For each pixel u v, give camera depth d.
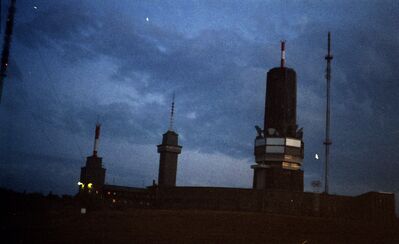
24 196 109.12
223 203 121.00
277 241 86.12
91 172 141.12
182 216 101.25
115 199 137.75
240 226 95.94
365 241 88.88
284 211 116.44
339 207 117.56
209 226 94.88
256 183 145.25
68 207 106.88
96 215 98.75
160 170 153.00
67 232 83.75
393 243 88.12
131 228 90.12
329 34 131.88
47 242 75.94
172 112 159.25
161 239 83.62
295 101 150.62
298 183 143.12
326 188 122.69
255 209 117.81
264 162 146.25
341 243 86.94
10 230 81.62
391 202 113.06
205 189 124.25
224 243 83.06
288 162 143.62
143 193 139.50
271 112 149.12
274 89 150.62
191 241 83.38
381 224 103.62
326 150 125.19
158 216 100.12
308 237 89.94
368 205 113.00
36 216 94.56
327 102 128.00
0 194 105.38
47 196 115.00
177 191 127.44
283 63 153.38
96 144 145.25
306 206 116.88
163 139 154.88
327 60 130.75
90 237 81.62
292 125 147.38
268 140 144.88
